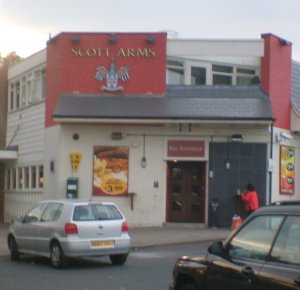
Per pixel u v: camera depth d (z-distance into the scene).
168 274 16.33
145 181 28.94
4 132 37.00
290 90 30.56
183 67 30.09
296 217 8.01
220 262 8.93
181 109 28.16
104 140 29.00
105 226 17.81
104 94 29.14
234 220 22.95
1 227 31.92
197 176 29.20
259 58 30.06
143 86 29.17
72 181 28.73
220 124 28.61
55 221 18.00
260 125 28.59
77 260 19.41
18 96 35.75
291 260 7.81
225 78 30.56
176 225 28.83
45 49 31.95
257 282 8.12
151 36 29.27
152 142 28.92
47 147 30.95
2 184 37.31
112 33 29.30
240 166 28.69
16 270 17.39
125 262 18.70
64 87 29.31
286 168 29.95
